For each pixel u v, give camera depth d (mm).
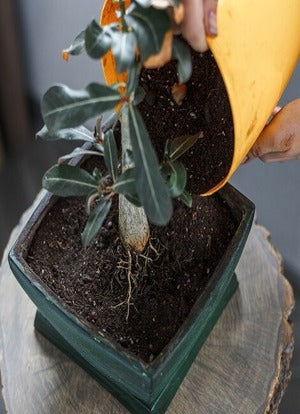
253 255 708
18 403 619
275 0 449
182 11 390
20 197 1142
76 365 641
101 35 399
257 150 572
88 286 569
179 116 517
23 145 1181
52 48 1018
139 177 408
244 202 580
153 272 579
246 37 431
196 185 540
